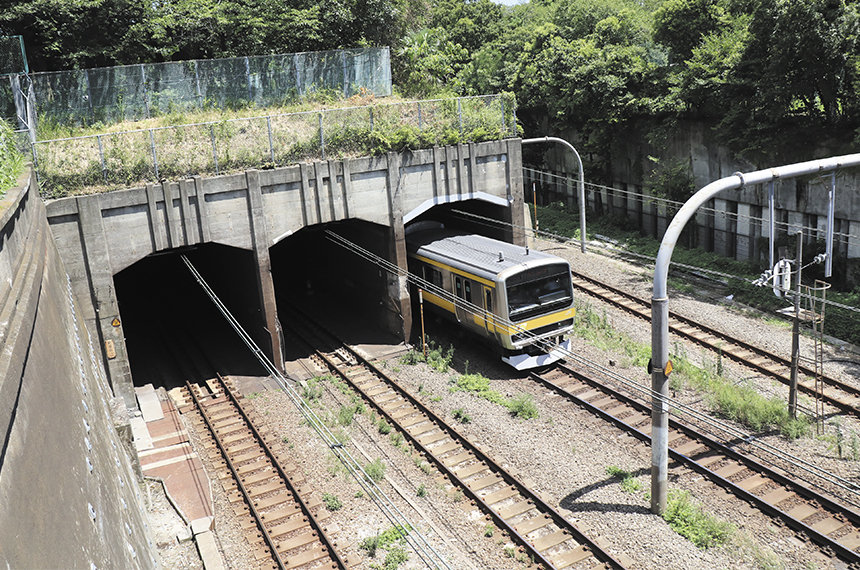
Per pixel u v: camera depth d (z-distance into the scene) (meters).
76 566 6.45
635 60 36.66
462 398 20.45
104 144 22.38
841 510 13.92
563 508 14.99
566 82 39.56
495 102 26.75
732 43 29.86
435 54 40.59
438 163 25.00
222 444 18.92
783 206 28.66
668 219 34.44
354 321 28.17
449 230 27.44
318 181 23.16
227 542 14.73
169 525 15.34
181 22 34.25
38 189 19.77
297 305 31.03
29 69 32.78
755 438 16.95
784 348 21.73
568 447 17.33
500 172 26.52
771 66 26.38
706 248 32.97
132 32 33.41
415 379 22.09
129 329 29.73
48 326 9.88
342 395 21.55
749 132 29.05
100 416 12.68
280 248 36.03
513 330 21.11
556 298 21.98
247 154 22.94
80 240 20.47
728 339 22.75
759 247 29.77
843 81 26.09
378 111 24.92
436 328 26.62
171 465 17.84
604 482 15.80
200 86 31.75
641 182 36.97
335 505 15.57
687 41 34.75
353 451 18.12
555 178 45.09
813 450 16.28
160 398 22.42
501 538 14.20
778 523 13.89
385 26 38.84
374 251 26.16
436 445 18.02
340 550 14.16
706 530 13.84
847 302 24.53
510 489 15.80
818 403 18.52
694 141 32.97
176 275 35.03
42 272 11.14
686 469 16.02
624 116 36.88
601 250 34.12
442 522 14.91
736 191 30.77
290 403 21.27
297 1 37.09
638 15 47.69
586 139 40.34
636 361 21.53
